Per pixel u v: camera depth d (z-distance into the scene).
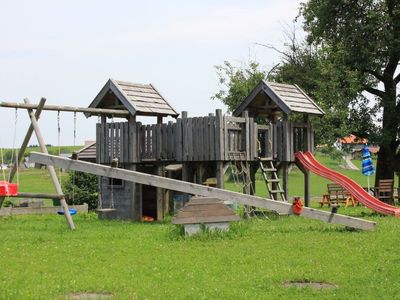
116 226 20.67
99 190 25.58
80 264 12.80
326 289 10.55
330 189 31.92
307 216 18.41
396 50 35.66
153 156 24.52
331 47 38.78
